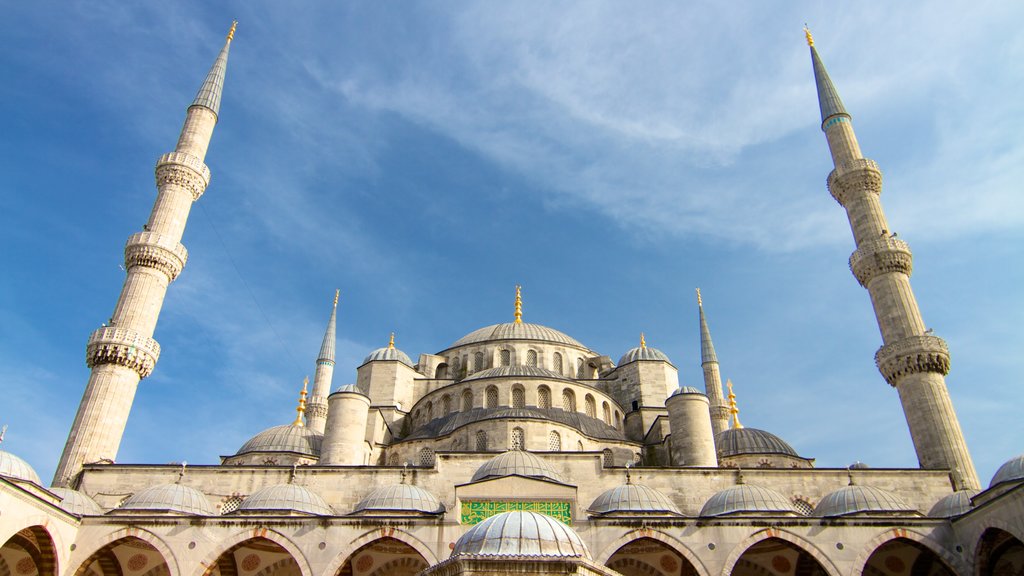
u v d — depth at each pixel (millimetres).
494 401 55312
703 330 74375
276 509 37969
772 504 37406
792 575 40625
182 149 60594
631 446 52875
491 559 16672
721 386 70250
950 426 47281
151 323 52281
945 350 49844
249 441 54000
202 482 44656
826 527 35906
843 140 62406
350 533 36438
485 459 44844
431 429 55469
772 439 54531
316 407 69562
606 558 35406
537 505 37500
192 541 35906
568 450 48969
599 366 70188
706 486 44312
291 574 41875
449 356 70688
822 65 68000
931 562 39312
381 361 65375
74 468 44875
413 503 38750
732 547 35469
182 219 57500
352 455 48312
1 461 35594
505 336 70812
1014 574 36531
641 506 37969
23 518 32812
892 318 52750
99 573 40312
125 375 49000
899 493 44469
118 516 36625
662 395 62812
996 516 33250
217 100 65438
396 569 41781
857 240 58000
